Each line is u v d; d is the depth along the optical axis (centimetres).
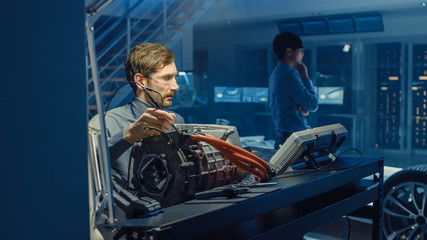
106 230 120
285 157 163
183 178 128
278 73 381
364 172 187
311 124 995
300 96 370
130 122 173
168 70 172
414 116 916
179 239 105
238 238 131
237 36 1154
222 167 141
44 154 94
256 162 146
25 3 90
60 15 96
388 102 946
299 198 143
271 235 135
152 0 787
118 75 760
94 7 112
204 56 1268
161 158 131
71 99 98
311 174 162
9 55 89
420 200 300
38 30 93
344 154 947
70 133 98
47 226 95
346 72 993
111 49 792
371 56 956
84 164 101
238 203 120
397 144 940
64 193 97
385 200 299
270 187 138
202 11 819
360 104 962
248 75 1176
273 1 922
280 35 378
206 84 1274
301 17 944
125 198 122
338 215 168
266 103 1081
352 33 940
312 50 1019
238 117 1167
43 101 94
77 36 99
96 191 123
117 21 733
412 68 903
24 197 91
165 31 750
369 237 326
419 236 294
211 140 134
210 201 124
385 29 913
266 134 1154
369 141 968
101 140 117
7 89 89
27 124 92
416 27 884
